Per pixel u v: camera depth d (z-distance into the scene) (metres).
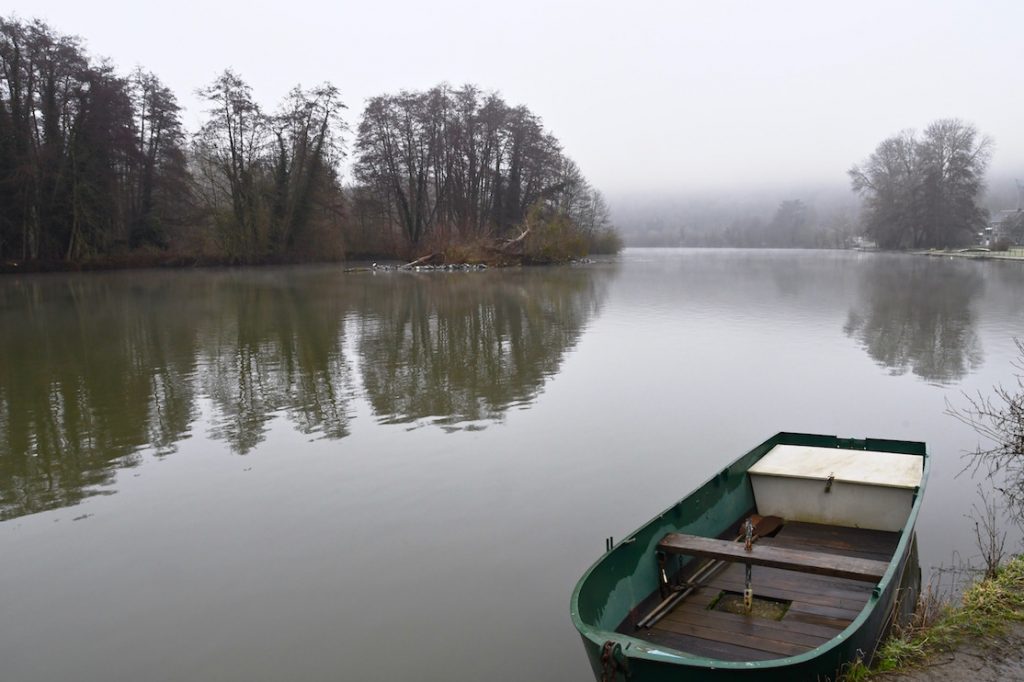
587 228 89.44
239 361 18.11
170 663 5.92
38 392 15.05
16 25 44.53
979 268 55.88
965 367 16.73
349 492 9.49
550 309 28.84
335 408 13.63
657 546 6.19
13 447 11.57
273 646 6.11
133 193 52.97
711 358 18.14
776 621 5.80
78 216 47.56
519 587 7.01
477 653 5.96
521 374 16.39
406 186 66.94
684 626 5.74
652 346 19.95
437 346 20.09
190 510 9.01
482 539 8.05
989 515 8.34
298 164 57.22
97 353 19.30
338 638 6.21
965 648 5.17
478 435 11.87
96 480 10.10
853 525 7.73
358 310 28.50
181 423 12.79
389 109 63.47
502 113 65.00
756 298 33.16
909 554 6.70
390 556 7.70
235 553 7.84
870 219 91.12
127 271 51.19
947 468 9.95
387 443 11.51
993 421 11.85
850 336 21.44
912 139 85.00
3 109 43.97
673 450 11.02
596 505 8.97
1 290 37.47
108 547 8.05
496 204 66.19
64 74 45.81
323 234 59.50
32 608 6.82
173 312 27.97
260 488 9.69
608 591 5.48
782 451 8.75
